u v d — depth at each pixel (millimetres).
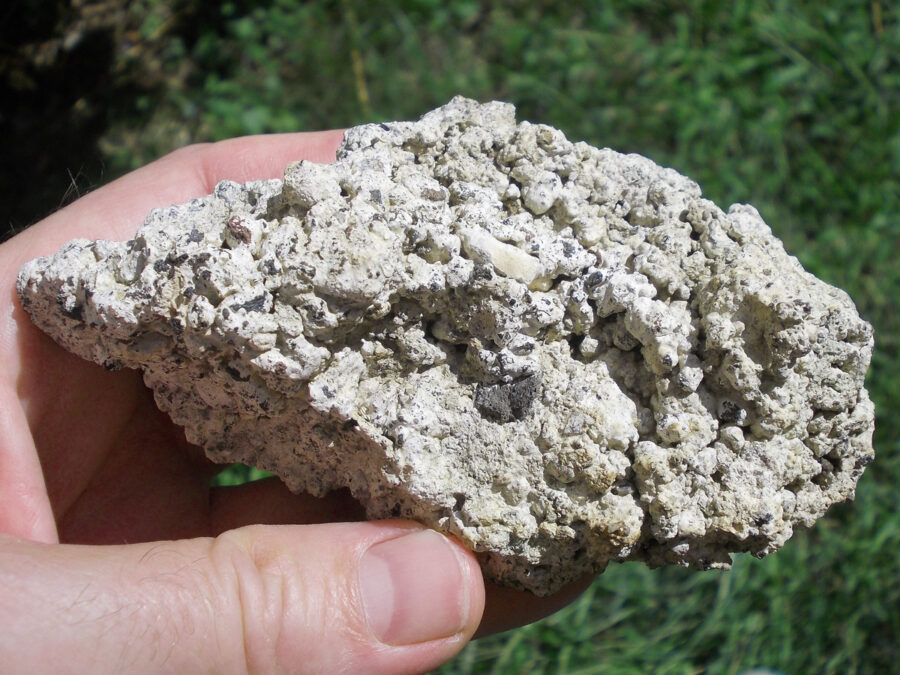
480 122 151
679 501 134
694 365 136
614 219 147
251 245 131
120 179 195
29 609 126
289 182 133
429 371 140
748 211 148
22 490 154
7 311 160
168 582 131
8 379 155
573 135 327
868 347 141
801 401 137
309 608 134
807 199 320
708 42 340
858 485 284
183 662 130
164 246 132
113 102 336
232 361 133
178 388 147
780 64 334
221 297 127
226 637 131
